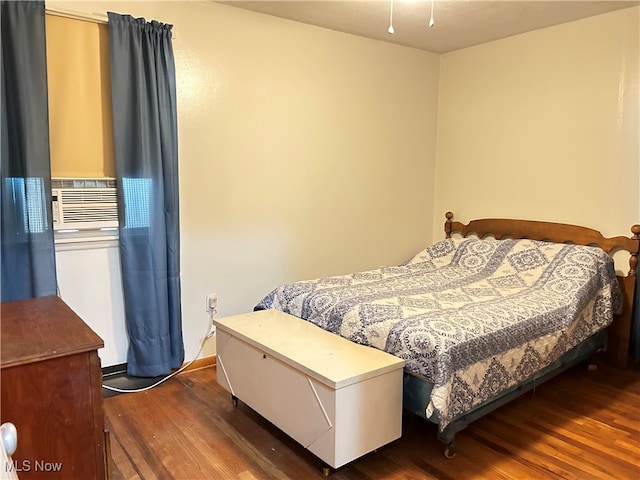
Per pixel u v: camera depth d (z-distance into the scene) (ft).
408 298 8.61
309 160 11.51
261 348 7.34
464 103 13.21
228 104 10.09
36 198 7.79
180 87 9.43
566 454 7.10
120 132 8.60
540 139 11.59
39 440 4.60
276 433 7.67
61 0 8.07
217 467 6.77
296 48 10.94
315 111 11.46
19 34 7.47
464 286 9.73
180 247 9.79
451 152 13.67
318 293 8.84
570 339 8.69
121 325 9.27
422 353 6.63
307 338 7.59
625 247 10.12
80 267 8.75
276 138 10.89
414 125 13.44
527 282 9.88
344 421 6.13
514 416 8.26
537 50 11.44
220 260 10.37
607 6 9.81
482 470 6.72
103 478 5.00
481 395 6.92
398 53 12.80
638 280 10.05
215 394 9.04
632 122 10.03
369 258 13.01
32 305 6.00
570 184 11.13
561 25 10.94
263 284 11.09
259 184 10.75
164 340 9.34
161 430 7.73
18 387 4.44
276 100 10.78
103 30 8.51
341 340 7.54
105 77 8.60
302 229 11.60
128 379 9.32
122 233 8.84
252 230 10.77
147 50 8.67
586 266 9.61
